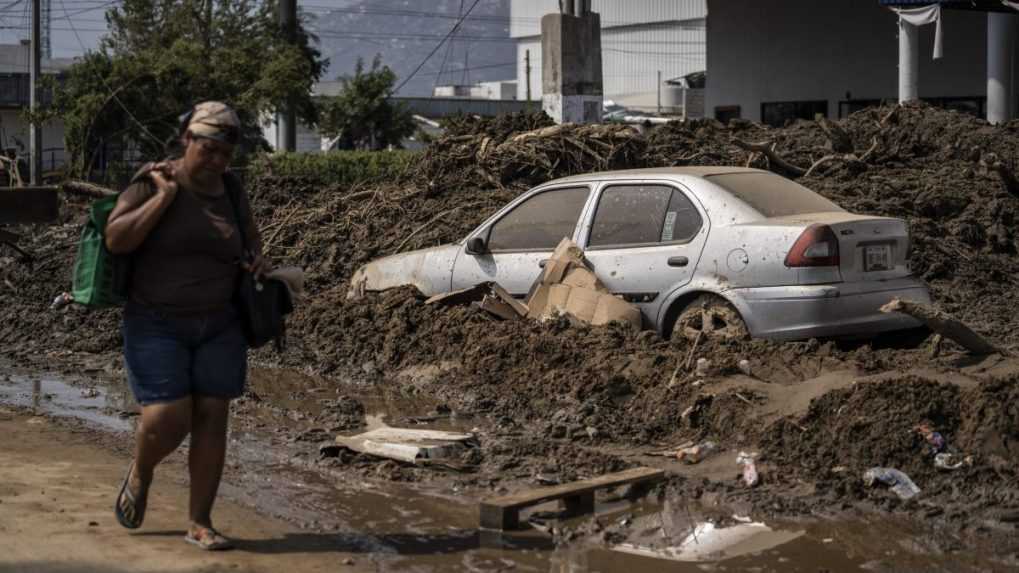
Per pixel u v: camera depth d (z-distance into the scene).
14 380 10.12
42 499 6.18
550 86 23.25
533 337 9.18
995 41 26.30
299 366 10.45
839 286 8.38
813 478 6.42
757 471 6.56
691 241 8.97
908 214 14.07
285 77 38.00
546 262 9.73
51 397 9.34
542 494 5.96
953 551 5.34
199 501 5.39
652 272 9.10
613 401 8.16
